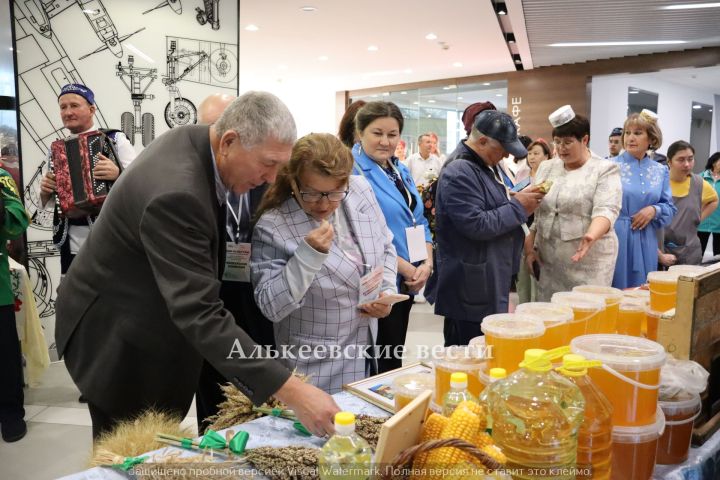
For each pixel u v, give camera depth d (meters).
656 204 3.07
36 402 3.31
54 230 3.02
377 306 1.64
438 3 5.57
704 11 5.62
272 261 1.57
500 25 6.47
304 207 1.56
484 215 2.27
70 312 1.44
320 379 1.60
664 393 1.12
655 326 1.45
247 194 1.80
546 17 5.92
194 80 4.38
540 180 2.89
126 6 4.09
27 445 2.78
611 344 1.11
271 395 1.11
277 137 1.21
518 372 0.97
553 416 0.89
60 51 3.92
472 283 2.36
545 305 1.32
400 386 1.20
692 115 9.84
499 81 9.60
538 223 2.86
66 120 2.99
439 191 2.38
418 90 10.86
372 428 1.11
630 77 8.96
